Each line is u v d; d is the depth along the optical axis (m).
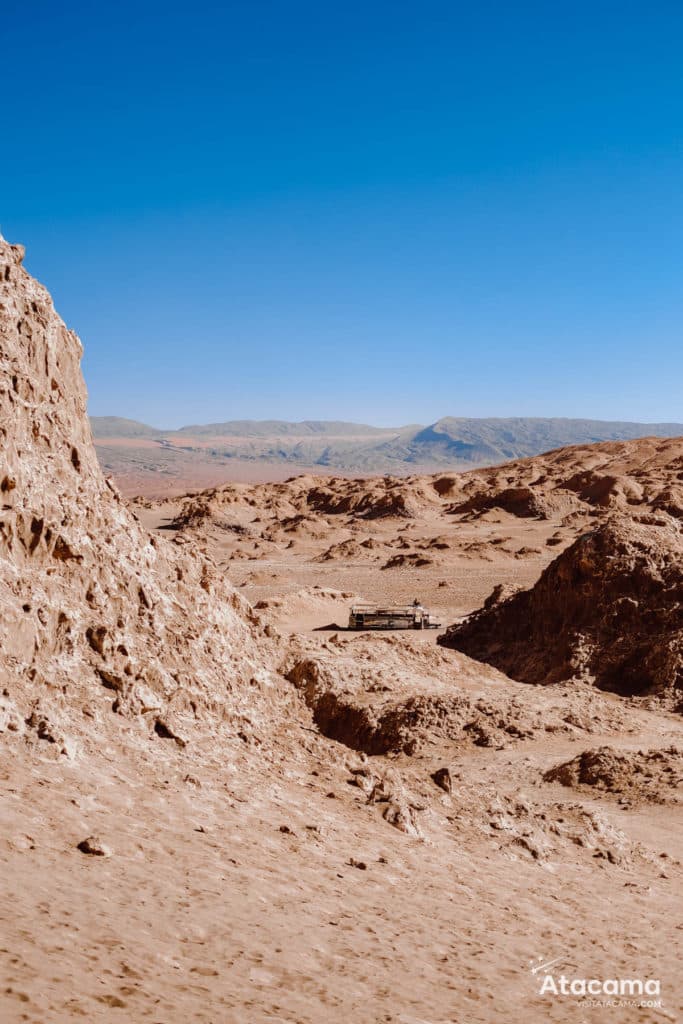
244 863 12.16
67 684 15.01
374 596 74.38
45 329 21.30
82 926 8.75
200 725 16.97
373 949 10.68
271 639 29.88
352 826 15.78
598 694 34.78
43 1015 6.71
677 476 143.25
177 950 8.97
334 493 168.00
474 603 70.12
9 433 17.72
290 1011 8.27
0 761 12.19
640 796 23.50
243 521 138.50
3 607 14.70
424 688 30.34
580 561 41.28
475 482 169.88
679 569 39.62
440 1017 9.09
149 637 18.34
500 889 15.05
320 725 27.69
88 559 18.16
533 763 25.83
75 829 11.17
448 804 19.45
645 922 15.00
